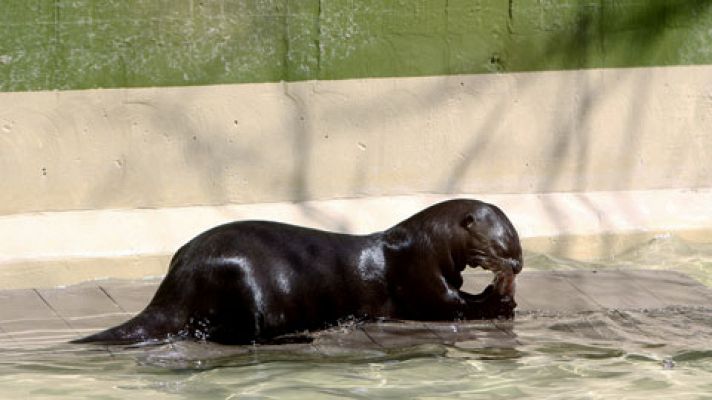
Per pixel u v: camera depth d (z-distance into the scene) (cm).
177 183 2227
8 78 2141
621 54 2389
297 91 2259
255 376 1582
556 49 2358
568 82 2373
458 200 1834
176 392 1522
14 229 2128
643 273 2138
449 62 2322
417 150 2327
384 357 1664
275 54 2242
